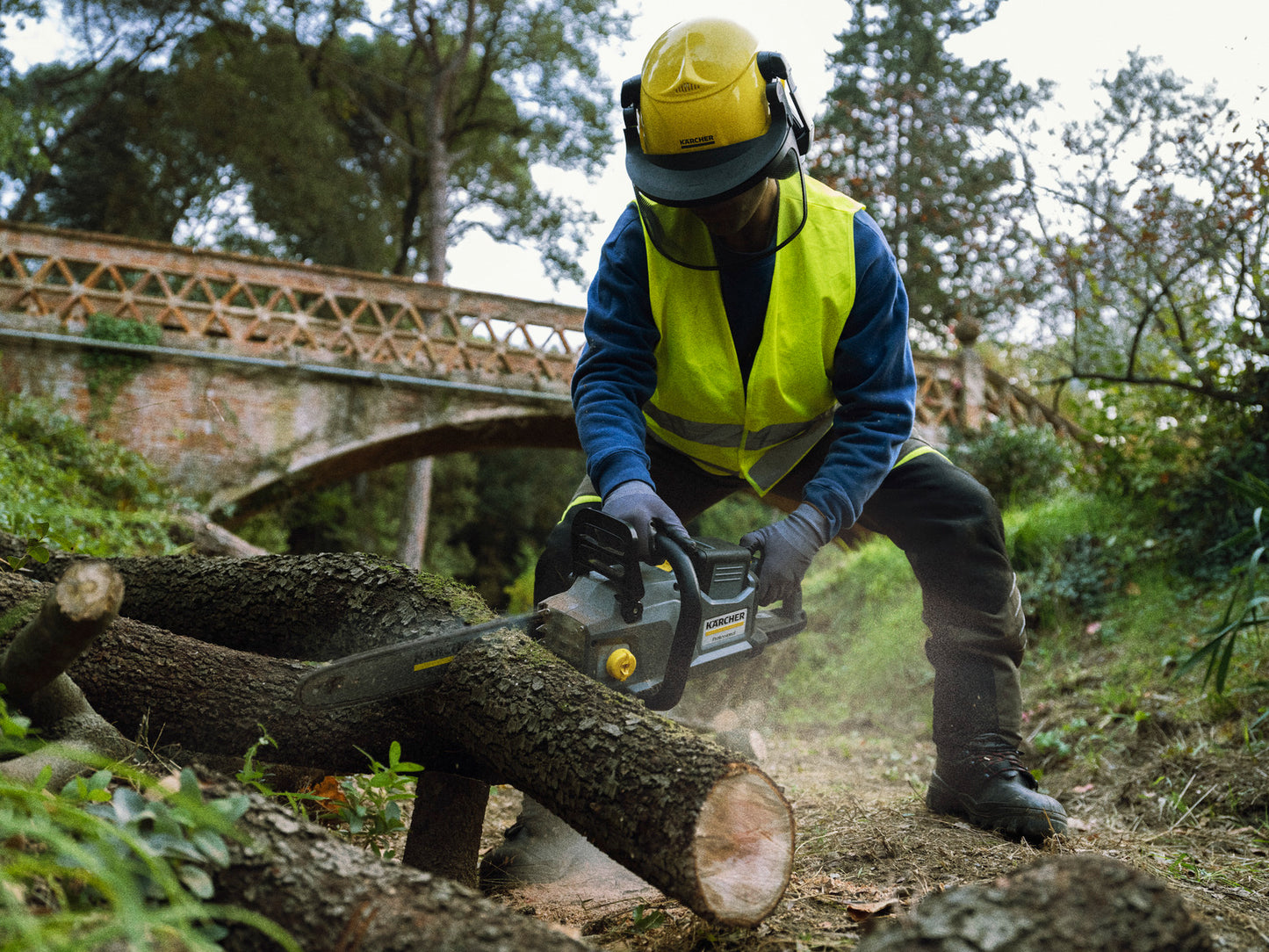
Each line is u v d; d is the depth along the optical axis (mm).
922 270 17938
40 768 1417
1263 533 5137
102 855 1071
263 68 22344
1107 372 6965
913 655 6410
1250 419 5992
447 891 1257
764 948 1631
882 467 2346
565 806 1680
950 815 2695
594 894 2137
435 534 26609
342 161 26062
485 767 2059
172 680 2027
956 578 2564
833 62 20719
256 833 1287
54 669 1426
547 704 1760
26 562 2514
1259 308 5664
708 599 1977
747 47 2117
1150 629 5543
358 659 1677
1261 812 3102
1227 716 3904
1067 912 1095
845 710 6336
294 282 10984
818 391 2484
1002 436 9617
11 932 945
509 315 11898
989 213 7840
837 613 7566
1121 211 6215
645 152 2170
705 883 1475
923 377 11977
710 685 4465
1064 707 4941
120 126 25781
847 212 2443
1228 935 1658
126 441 9734
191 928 1155
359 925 1174
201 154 25000
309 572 2252
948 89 18922
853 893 1952
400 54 25016
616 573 1894
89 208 25828
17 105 22062
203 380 10148
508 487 29562
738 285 2350
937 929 1088
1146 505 6613
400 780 1911
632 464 2137
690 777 1520
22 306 10086
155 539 6734
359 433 10820
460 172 24641
